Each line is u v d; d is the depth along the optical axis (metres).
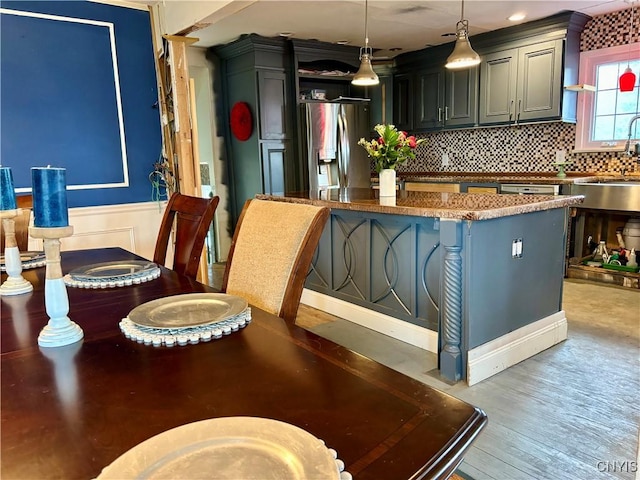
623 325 3.08
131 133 3.56
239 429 0.66
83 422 0.74
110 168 3.48
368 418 0.73
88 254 2.19
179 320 1.16
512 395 2.21
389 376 0.87
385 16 4.21
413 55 5.72
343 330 3.12
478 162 5.61
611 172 4.52
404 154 3.12
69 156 3.29
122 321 1.19
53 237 1.06
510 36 4.74
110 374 0.91
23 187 3.11
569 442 1.83
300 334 1.10
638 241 4.07
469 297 2.29
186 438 0.64
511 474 1.65
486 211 2.20
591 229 4.38
